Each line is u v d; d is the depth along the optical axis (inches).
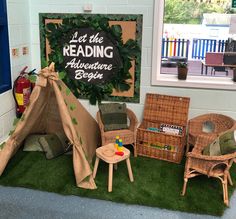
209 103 136.7
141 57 137.3
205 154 106.1
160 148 127.6
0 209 99.3
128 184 111.1
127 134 127.0
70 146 132.0
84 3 136.7
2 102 129.1
